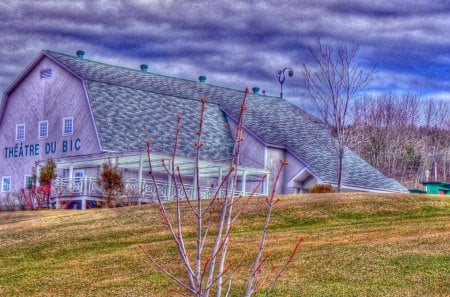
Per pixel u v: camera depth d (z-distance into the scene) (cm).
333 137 5266
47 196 4269
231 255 2203
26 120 5081
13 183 5112
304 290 1822
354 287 1828
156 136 4706
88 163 4512
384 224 2636
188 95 5384
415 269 1933
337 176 4956
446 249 2095
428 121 9775
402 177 8888
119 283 2033
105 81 4953
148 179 4497
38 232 2814
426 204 2989
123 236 2666
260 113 5403
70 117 4775
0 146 5234
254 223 2764
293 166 5025
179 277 2047
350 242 2298
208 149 4862
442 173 9294
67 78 4847
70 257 2439
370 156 8588
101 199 4162
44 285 2083
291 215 2864
